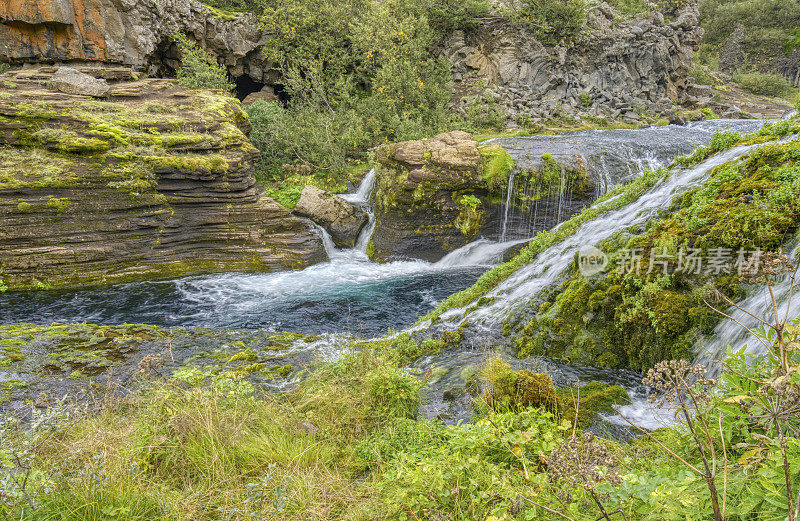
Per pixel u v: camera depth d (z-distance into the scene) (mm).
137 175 12445
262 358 7012
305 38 22609
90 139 12320
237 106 17484
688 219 5902
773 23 57812
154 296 11367
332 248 15188
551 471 2180
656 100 28203
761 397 2387
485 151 14516
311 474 3379
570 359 6031
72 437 3480
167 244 13094
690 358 4996
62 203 11773
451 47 25688
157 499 2955
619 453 3326
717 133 7332
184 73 20312
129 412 4434
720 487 2186
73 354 7148
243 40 22406
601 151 16016
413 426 4105
